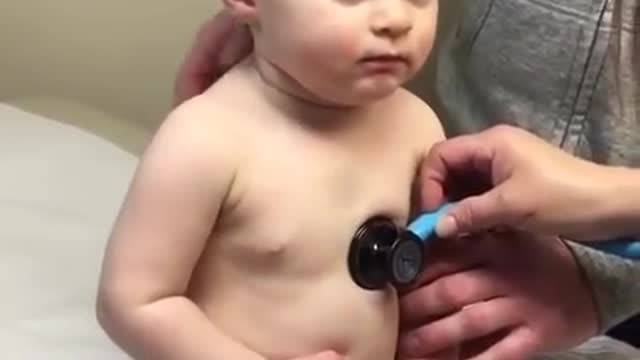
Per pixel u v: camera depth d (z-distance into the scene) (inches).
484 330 27.4
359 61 23.4
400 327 28.0
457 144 27.2
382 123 26.0
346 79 23.6
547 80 33.7
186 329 24.0
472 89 36.4
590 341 33.4
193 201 23.8
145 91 44.7
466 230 26.7
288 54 23.7
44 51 44.3
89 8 43.8
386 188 25.5
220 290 24.8
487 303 27.6
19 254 32.5
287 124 24.7
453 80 37.3
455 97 37.1
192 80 29.4
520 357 27.8
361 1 23.3
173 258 24.0
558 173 26.7
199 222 24.0
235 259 24.6
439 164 27.0
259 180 24.1
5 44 44.1
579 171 26.9
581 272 29.0
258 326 24.7
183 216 23.8
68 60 44.3
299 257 24.4
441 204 27.1
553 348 28.6
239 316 24.7
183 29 44.2
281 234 24.1
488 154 27.1
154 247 23.9
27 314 30.3
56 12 43.8
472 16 36.3
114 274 24.1
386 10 23.2
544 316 28.1
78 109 44.3
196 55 29.3
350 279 25.0
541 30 33.7
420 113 27.1
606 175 27.1
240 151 24.1
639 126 33.0
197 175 23.8
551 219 26.6
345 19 23.2
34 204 35.1
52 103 44.3
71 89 44.6
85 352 29.1
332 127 25.1
